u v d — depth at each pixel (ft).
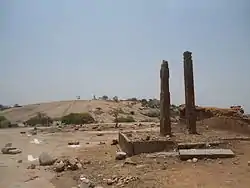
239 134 70.23
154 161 51.13
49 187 44.01
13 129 147.33
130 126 137.39
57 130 131.85
